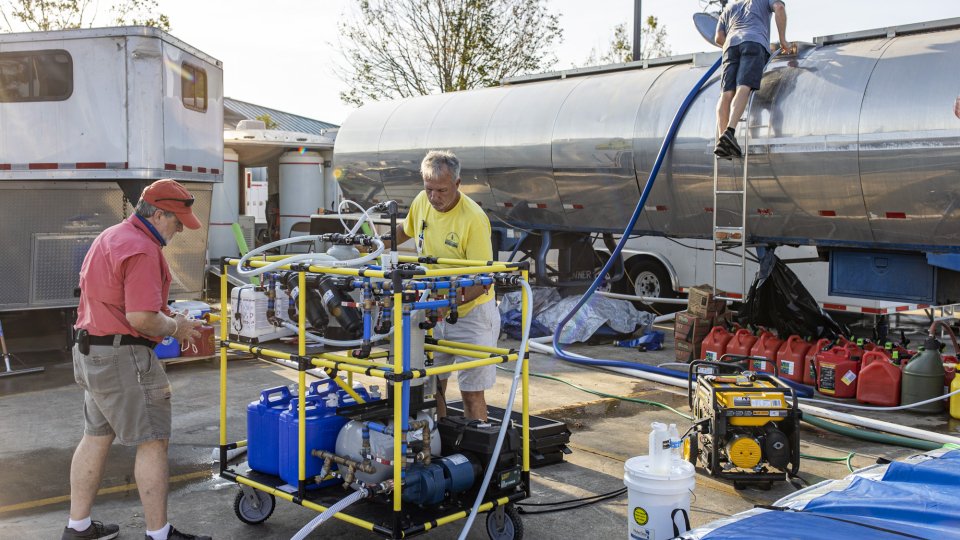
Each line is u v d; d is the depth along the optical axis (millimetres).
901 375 7133
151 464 4117
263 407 4496
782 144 7961
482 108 11719
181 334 4215
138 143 8969
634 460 4004
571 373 8555
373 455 3996
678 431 6426
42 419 6766
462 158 11750
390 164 12922
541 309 10742
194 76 9828
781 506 3174
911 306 9859
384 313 4039
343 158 13820
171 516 4746
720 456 5199
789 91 8062
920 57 7383
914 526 2816
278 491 4254
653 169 8961
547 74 11602
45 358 9133
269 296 4410
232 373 8391
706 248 11102
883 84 7461
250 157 18047
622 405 7254
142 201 4125
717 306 8852
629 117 9641
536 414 6961
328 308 4172
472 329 4754
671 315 11469
